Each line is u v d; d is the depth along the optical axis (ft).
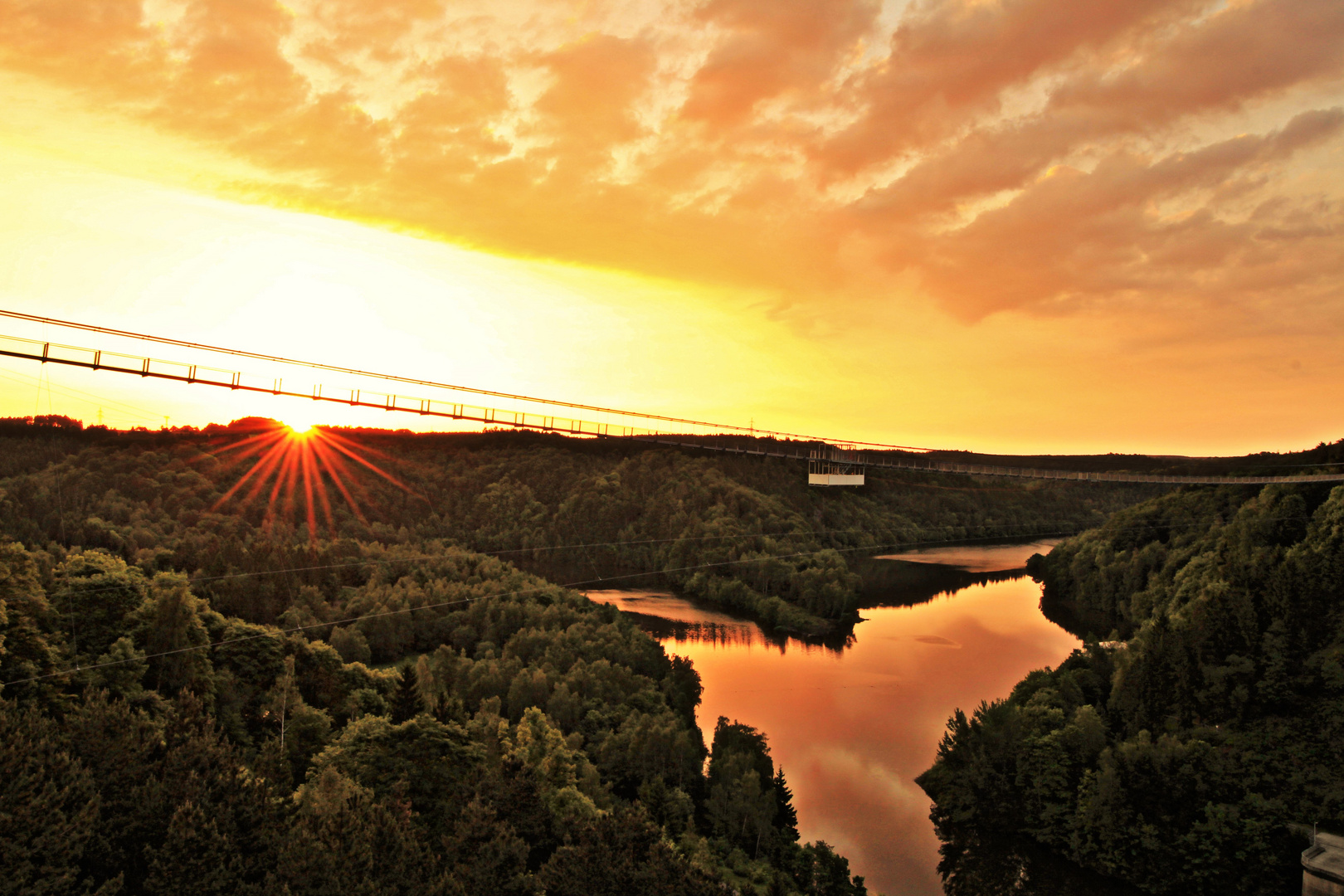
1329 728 286.87
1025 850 279.69
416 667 378.12
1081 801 277.44
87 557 378.94
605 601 652.07
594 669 371.56
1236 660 320.29
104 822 163.12
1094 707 342.64
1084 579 629.51
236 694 294.87
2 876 136.67
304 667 332.60
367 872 152.66
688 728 342.64
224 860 153.58
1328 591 352.08
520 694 342.23
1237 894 244.01
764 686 436.35
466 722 286.46
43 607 288.30
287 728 272.10
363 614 457.27
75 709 212.02
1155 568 568.41
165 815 164.66
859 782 325.42
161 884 146.92
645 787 264.72
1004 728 305.73
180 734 190.39
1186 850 254.27
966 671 464.65
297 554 526.16
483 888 160.97
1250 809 260.01
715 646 524.93
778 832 259.39
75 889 146.20
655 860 171.42
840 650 510.17
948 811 300.40
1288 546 448.65
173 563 481.46
